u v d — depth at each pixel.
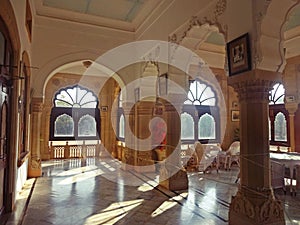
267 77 3.28
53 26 7.03
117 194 5.06
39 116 6.94
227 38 3.75
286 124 8.49
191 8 4.80
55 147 10.37
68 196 4.89
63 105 10.81
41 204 4.37
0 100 3.40
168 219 3.71
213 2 4.14
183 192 5.25
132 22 7.58
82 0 6.35
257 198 3.16
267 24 3.25
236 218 3.37
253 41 3.26
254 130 3.28
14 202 4.22
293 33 6.94
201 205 4.38
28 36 5.79
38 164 6.79
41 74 6.89
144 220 3.67
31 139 6.80
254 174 3.24
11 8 3.37
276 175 4.98
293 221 3.49
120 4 6.50
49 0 6.39
